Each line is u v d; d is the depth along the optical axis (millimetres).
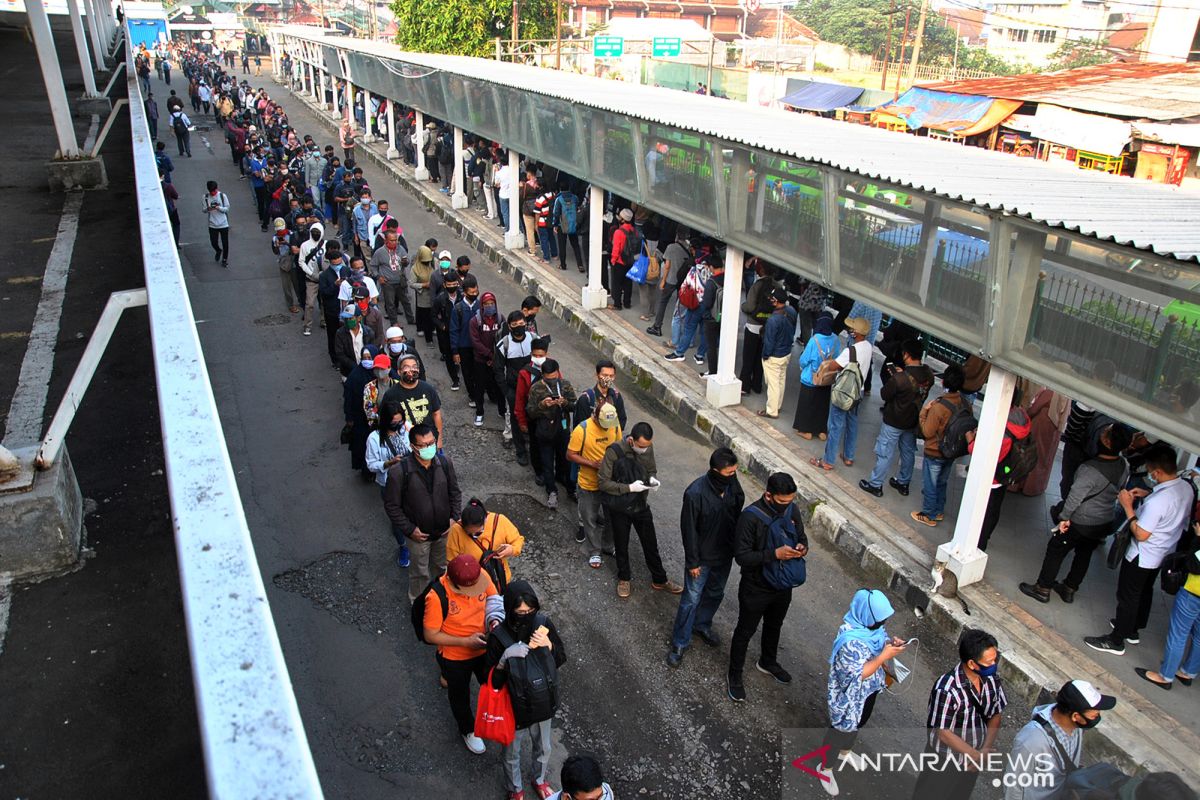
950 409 7332
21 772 2637
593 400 7848
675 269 11508
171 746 2756
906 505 8016
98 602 3365
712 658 6367
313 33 41531
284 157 20047
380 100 27016
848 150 8164
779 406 9812
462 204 18922
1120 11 41625
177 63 51750
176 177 22500
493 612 4941
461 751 5418
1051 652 6141
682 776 5316
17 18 26875
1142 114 17875
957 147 9484
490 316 9227
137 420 4859
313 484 8406
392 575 7094
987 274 6090
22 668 3025
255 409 9992
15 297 6234
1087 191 6875
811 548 7703
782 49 41094
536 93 13164
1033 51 43500
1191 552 5523
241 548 1648
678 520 8117
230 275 14938
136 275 6660
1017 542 7566
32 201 8773
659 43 37656
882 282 7301
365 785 5121
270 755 1250
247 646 1434
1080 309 5574
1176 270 4980
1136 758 5227
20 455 3639
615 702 5898
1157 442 6293
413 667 6102
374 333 9844
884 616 4949
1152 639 6359
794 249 8305
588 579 7219
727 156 8930
